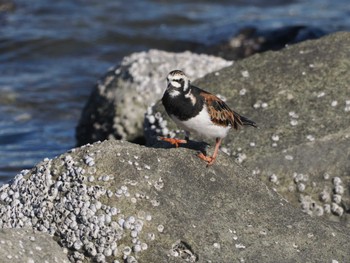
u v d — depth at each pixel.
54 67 26.02
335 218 12.65
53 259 9.72
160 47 28.39
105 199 10.14
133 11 32.47
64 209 10.12
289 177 12.82
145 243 9.91
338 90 13.95
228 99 14.24
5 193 10.70
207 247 9.99
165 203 10.27
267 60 14.84
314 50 14.81
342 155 12.85
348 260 10.20
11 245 9.52
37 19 30.81
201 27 30.39
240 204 10.66
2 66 25.94
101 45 28.31
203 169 10.94
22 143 19.25
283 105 13.87
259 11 32.91
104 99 18.38
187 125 11.20
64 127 20.70
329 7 33.06
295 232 10.46
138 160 10.70
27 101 22.56
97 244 9.88
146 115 14.54
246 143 13.27
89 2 33.38
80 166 10.47
